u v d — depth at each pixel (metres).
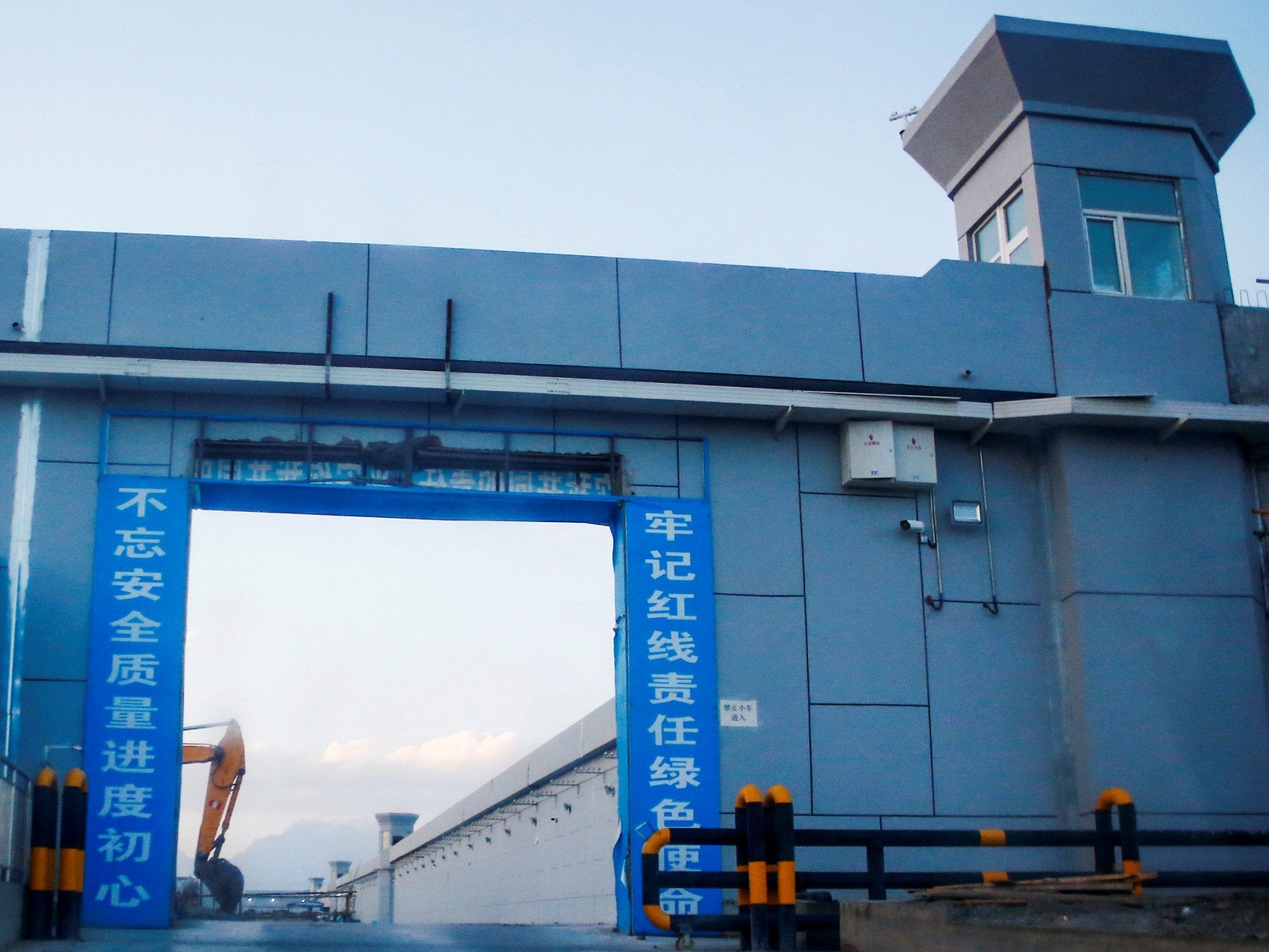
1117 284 16.50
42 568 13.32
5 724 12.84
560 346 14.62
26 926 10.87
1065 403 15.16
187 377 13.65
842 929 10.81
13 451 13.60
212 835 35.31
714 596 14.53
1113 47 16.23
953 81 16.92
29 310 13.77
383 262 14.51
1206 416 15.44
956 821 14.38
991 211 17.47
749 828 10.73
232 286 14.16
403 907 45.47
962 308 15.68
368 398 14.32
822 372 15.12
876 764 14.38
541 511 14.77
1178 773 14.61
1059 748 14.88
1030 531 15.56
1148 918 8.89
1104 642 14.90
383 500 14.30
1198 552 15.41
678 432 14.98
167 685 13.15
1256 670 15.14
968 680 14.87
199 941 11.18
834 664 14.60
